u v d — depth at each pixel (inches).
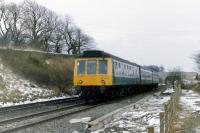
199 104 993.5
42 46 2920.8
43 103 916.0
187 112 762.8
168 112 402.0
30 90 1141.1
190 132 498.3
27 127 499.8
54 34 3228.3
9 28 2915.8
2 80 1080.8
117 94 1173.1
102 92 1008.9
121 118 634.8
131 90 1470.2
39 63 1360.7
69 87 1389.0
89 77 1014.4
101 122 536.1
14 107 794.2
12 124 540.4
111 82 1010.7
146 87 2043.6
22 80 1199.6
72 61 1604.3
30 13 3004.4
